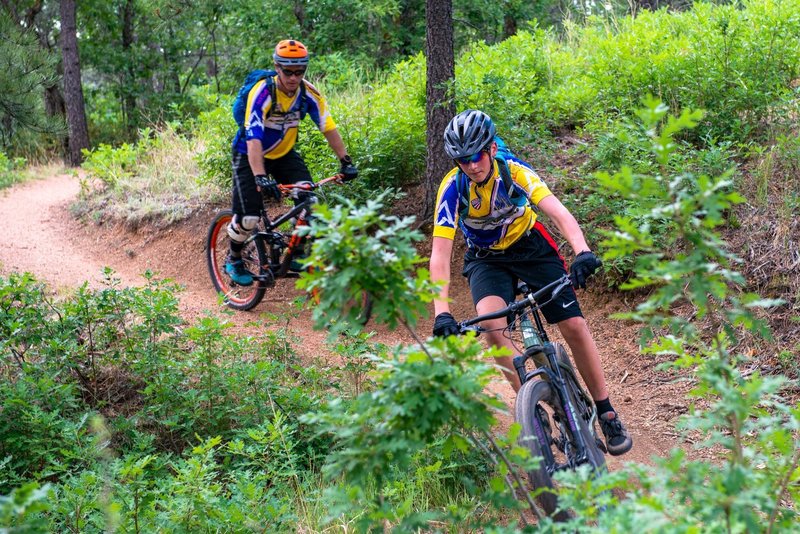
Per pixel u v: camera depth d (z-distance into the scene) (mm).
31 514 3133
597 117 7414
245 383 4602
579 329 3736
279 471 3795
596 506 2227
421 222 7461
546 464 3064
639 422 4793
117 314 5188
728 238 5855
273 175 6230
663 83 7617
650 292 5914
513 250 3850
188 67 26797
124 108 25969
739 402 2047
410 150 8062
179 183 10609
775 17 7375
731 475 1907
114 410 4902
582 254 3373
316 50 16016
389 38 16328
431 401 2146
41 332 5059
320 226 2182
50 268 8734
